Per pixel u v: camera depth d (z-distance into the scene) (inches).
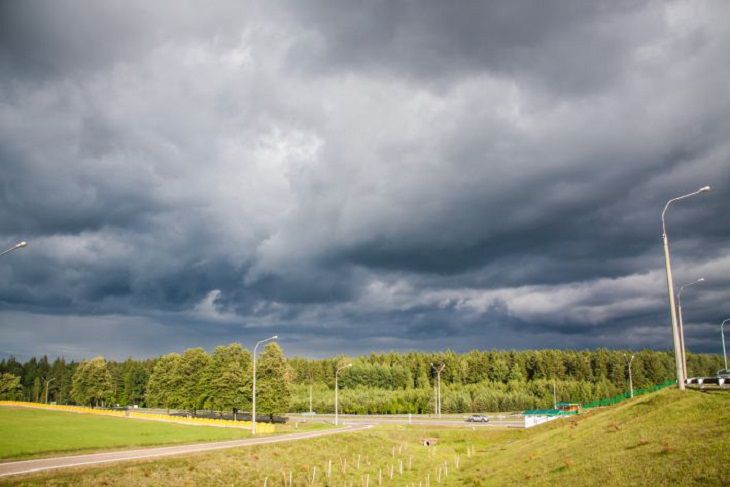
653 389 3405.5
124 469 1756.9
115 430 3265.3
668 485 1023.0
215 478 1925.4
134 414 4963.1
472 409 6333.7
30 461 1877.5
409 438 3538.4
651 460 1183.6
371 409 6338.6
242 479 2000.5
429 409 6323.8
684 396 1622.8
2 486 1428.4
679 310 2699.3
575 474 1305.4
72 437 2746.1
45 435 2780.5
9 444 2300.7
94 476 1637.6
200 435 3117.6
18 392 7839.6
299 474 2245.3
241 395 4665.4
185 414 5841.5
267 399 4584.2
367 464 2625.5
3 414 4446.4
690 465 1073.5
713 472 1003.3
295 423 4554.6
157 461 1932.8
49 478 1555.1
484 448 3147.1
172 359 6171.3
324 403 6520.7
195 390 5324.8
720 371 2962.6
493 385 7475.4
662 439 1301.7
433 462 2728.8
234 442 2728.8
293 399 6648.6
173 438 2886.3
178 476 1847.9
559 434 2114.9
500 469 1884.8
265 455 2359.7
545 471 1478.8
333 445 2866.6
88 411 5349.4
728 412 1343.5
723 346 3024.1
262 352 4842.5
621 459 1270.9
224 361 5280.5
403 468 2564.0
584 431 1868.8
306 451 2615.7
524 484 1428.4
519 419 4707.2
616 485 1114.7
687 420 1396.4
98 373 6628.9
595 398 7017.7
